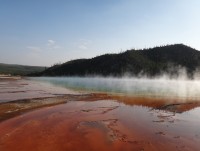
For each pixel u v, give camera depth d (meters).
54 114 14.88
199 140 10.32
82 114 15.34
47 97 22.42
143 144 9.73
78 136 10.55
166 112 16.75
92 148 9.19
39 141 9.74
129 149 9.18
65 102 20.34
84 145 9.48
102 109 17.45
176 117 15.02
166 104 20.36
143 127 12.37
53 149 8.96
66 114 15.09
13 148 8.90
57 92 29.69
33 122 12.64
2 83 47.12
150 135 10.95
